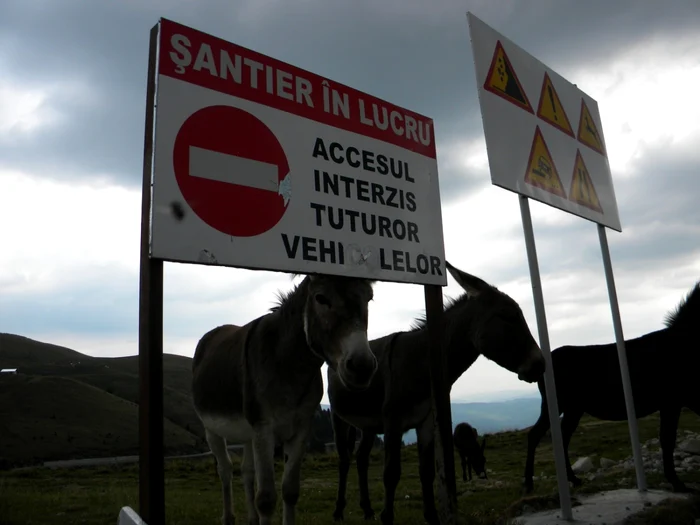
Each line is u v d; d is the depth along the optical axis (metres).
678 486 7.29
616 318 7.79
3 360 133.50
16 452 57.78
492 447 26.61
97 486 18.64
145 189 3.25
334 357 4.25
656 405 8.48
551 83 7.55
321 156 4.15
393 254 4.51
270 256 3.65
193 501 11.91
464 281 6.74
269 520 4.51
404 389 6.43
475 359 7.01
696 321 8.10
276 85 3.97
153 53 3.41
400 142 4.82
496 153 5.91
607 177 8.70
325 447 46.25
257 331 5.09
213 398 5.84
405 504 9.70
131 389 103.38
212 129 3.51
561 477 5.80
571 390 9.27
